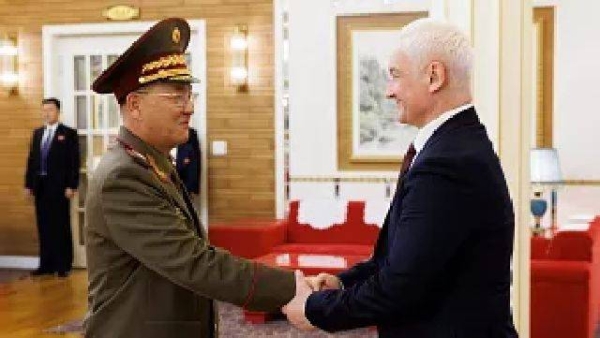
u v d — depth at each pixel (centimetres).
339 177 707
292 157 716
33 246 788
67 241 752
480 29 294
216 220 737
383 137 697
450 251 167
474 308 172
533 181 600
